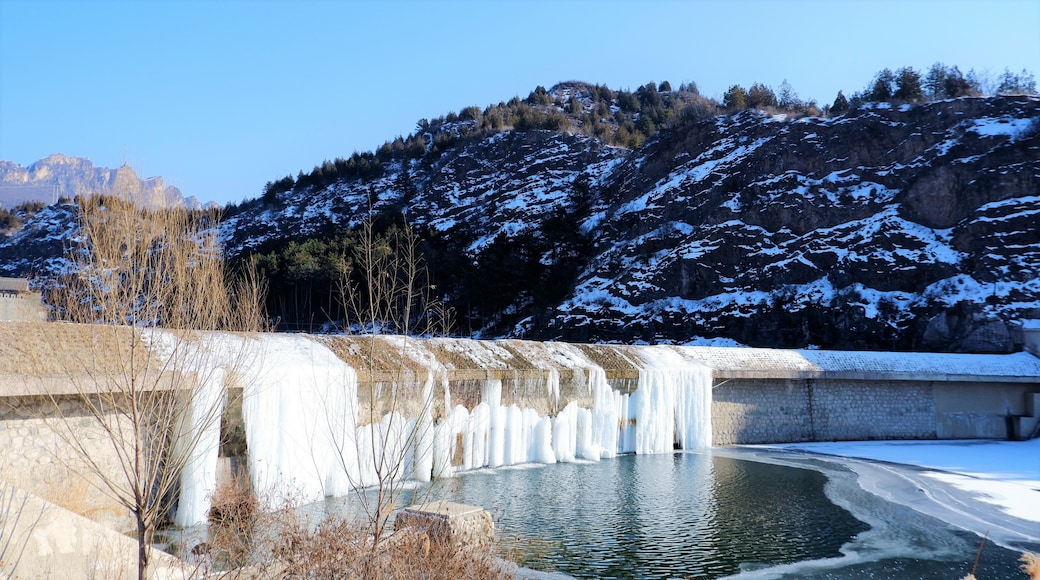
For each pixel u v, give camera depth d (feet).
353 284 192.24
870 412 115.03
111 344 39.70
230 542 41.75
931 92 249.14
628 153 304.30
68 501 45.93
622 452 98.53
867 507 68.03
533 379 88.33
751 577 47.91
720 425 108.47
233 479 55.26
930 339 147.23
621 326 184.96
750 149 211.20
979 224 159.43
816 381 114.01
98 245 34.53
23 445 44.32
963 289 151.02
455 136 410.11
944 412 116.98
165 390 39.86
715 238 188.03
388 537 38.32
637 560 50.67
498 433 84.64
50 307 43.62
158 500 31.63
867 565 50.75
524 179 312.71
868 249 168.45
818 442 111.75
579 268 235.20
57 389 42.73
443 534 41.29
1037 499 72.23
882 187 183.11
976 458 96.63
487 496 68.90
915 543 56.34
